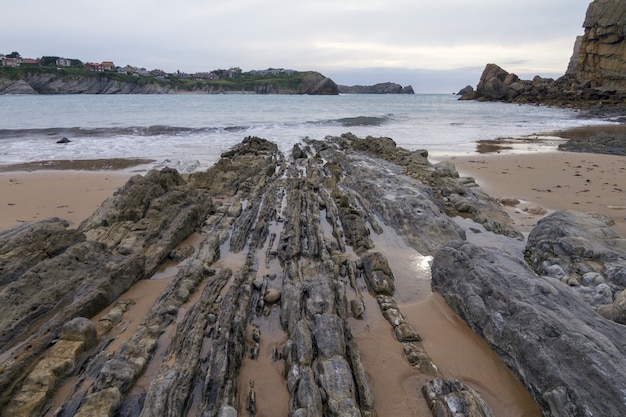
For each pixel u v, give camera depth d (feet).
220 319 21.15
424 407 17.17
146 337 20.49
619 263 26.89
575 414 15.40
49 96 343.05
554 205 45.75
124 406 16.62
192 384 17.39
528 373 18.07
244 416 16.42
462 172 63.72
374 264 27.94
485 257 25.32
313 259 30.19
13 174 59.16
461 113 201.36
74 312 21.67
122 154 78.18
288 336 21.18
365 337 21.71
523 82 335.67
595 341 17.25
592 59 263.29
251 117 158.10
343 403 15.79
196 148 86.33
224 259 30.99
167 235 32.76
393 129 127.34
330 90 558.56
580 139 98.73
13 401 16.33
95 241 28.12
